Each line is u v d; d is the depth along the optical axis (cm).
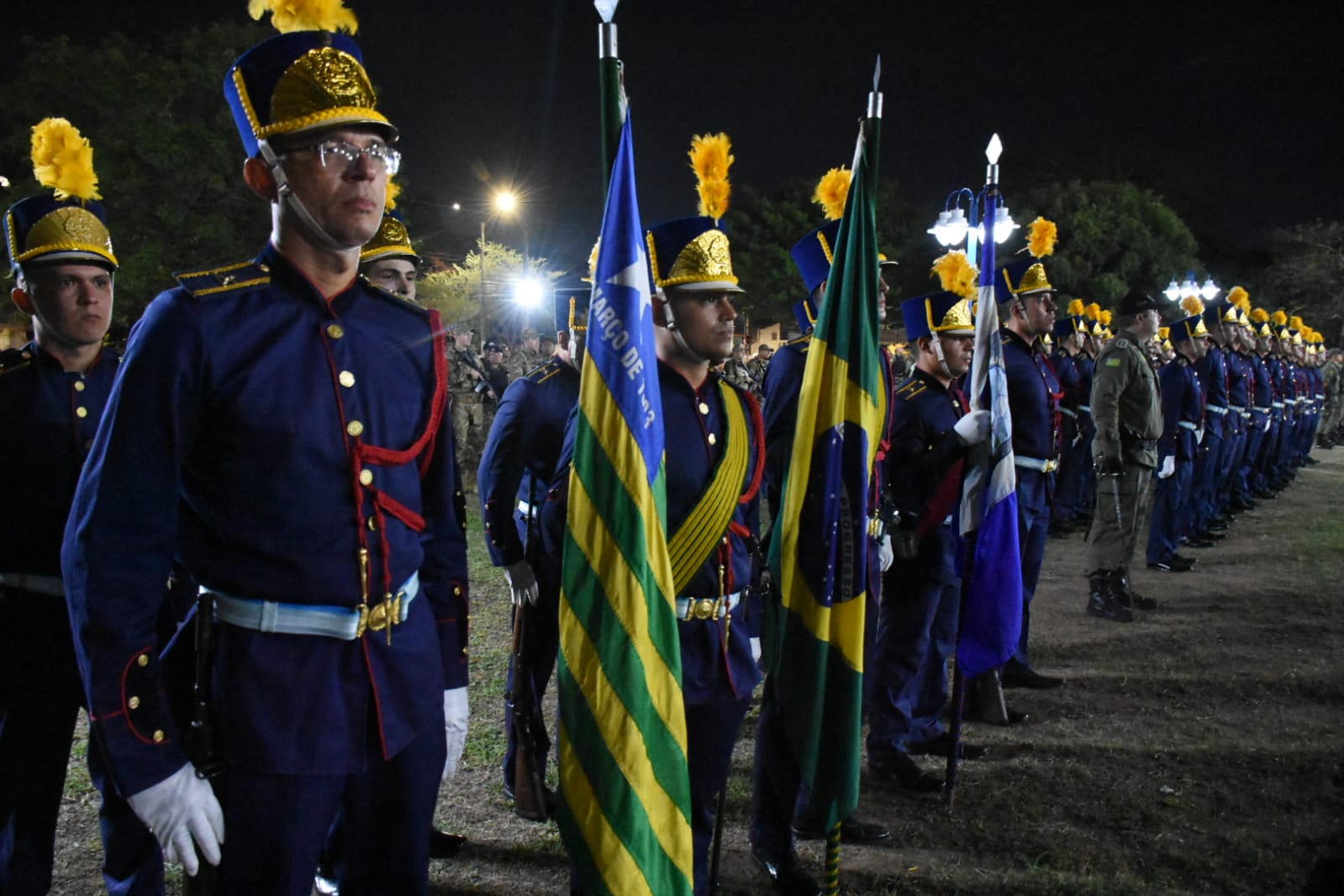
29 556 257
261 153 175
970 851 346
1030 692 514
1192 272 1892
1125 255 3031
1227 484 1032
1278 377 1207
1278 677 527
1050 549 911
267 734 169
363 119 174
